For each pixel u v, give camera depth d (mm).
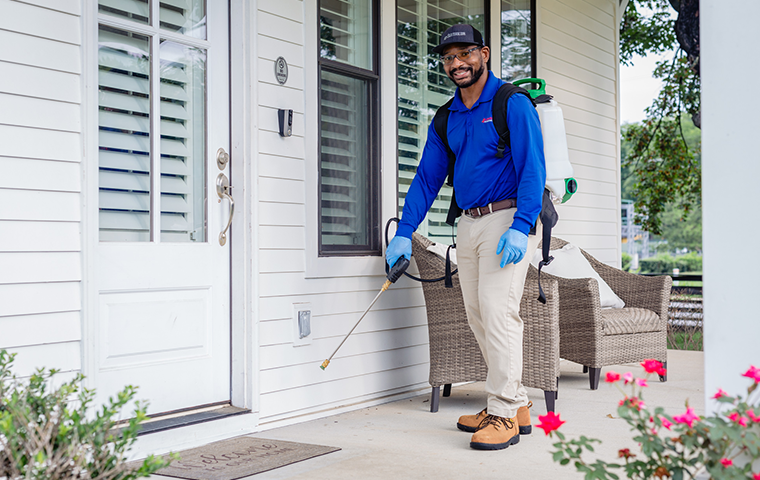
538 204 2994
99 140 2959
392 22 4363
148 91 3162
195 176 3348
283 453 2994
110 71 3010
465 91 3201
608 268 5215
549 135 3262
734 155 1888
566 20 6023
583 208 6227
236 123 3463
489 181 3125
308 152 3740
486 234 3127
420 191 3510
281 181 3588
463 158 3199
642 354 4703
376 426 3525
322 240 3941
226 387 3445
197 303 3326
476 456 2938
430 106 4805
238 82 3463
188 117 3326
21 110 2611
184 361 3256
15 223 2588
